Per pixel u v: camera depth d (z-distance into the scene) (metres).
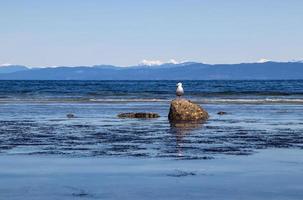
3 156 24.98
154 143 29.83
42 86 156.25
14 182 19.16
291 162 23.31
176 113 45.59
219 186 18.47
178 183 18.95
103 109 58.78
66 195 17.16
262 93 101.56
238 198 16.81
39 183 18.97
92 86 159.00
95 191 17.72
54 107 61.78
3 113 52.38
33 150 26.98
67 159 24.11
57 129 37.44
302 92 105.38
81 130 36.81
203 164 22.81
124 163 23.05
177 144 29.44
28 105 65.25
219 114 51.97
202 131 36.28
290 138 32.22
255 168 21.88
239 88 140.38
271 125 40.66
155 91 112.88
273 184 18.81
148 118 47.22
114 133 35.03
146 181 19.30
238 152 26.33
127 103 70.75
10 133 34.81
